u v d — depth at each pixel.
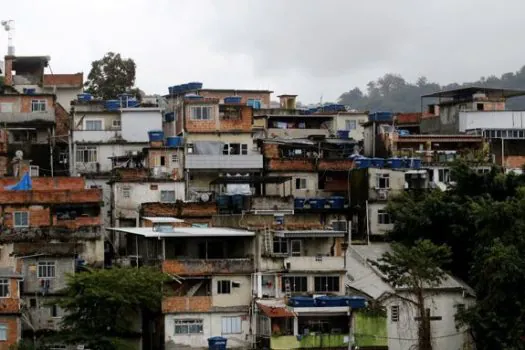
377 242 90.25
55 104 106.12
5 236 77.56
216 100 99.06
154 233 76.50
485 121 107.69
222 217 83.06
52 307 74.00
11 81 117.12
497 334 74.50
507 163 103.38
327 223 94.06
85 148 99.44
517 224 79.00
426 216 85.00
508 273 74.69
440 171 96.94
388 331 75.88
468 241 83.38
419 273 76.44
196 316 74.00
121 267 75.25
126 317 72.38
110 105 105.62
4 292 71.44
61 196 83.06
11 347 70.38
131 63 131.38
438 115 116.00
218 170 96.25
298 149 102.12
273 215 82.00
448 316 77.88
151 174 94.31
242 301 75.19
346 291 77.62
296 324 72.94
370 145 107.12
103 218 90.62
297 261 75.75
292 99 123.81
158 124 102.69
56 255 74.44
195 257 77.44
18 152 96.56
